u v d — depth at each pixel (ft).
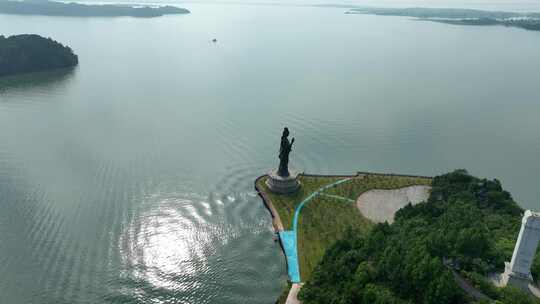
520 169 510.17
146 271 310.65
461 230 277.44
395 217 357.41
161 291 293.64
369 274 255.91
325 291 263.29
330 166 495.00
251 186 440.45
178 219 374.43
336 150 541.75
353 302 245.65
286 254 327.88
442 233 273.95
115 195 407.03
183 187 428.97
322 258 305.12
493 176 490.90
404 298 238.27
